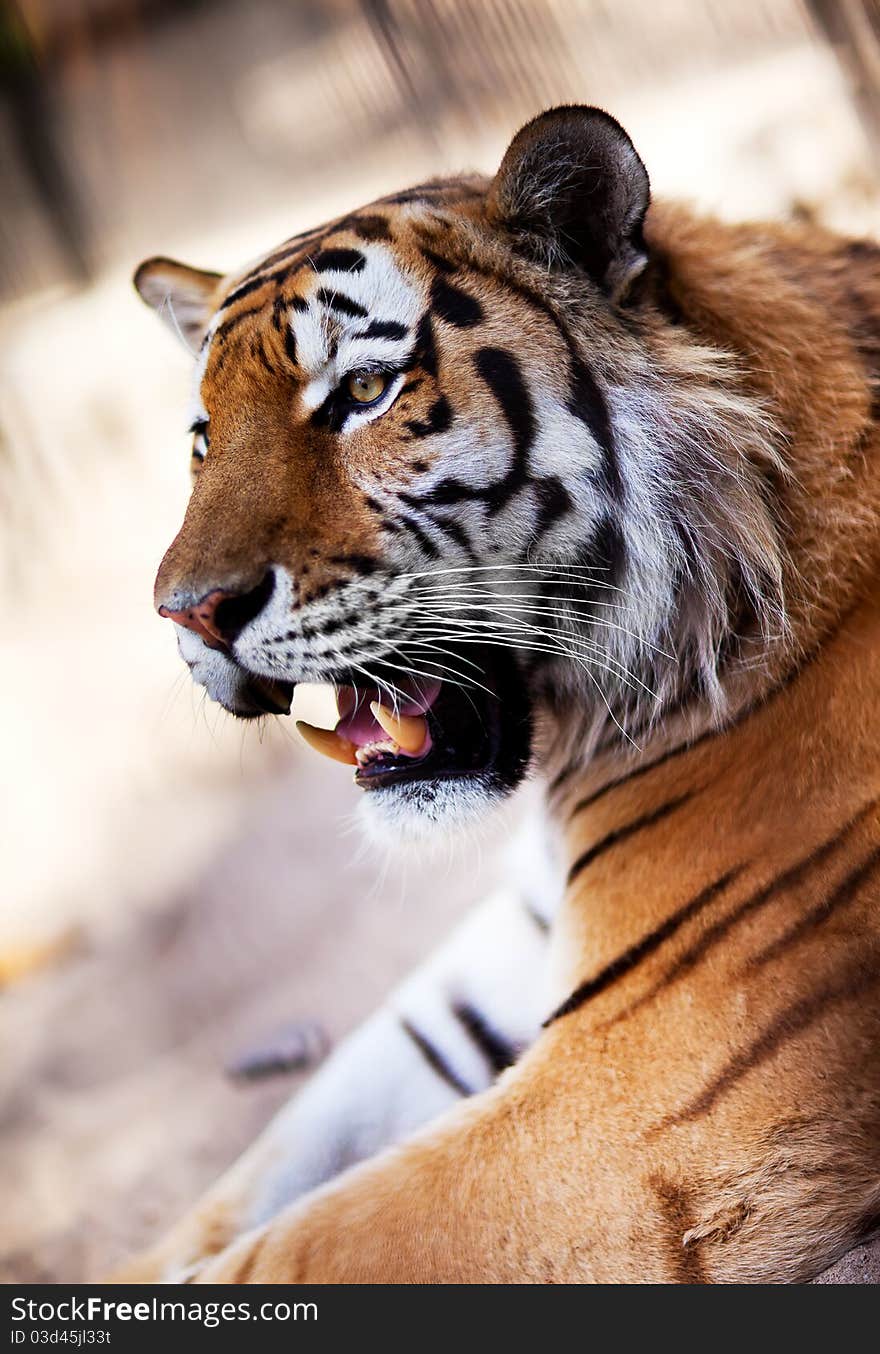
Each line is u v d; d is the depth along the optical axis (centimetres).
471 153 1200
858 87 934
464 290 332
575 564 344
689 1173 307
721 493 341
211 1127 541
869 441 340
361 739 369
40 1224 510
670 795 349
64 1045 654
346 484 331
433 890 655
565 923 355
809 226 384
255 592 325
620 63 1102
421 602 335
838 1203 306
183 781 916
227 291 391
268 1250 328
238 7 1282
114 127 1359
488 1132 323
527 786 420
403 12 1187
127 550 1188
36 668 1045
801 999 311
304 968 632
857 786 323
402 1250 314
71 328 1313
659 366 338
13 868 850
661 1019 320
